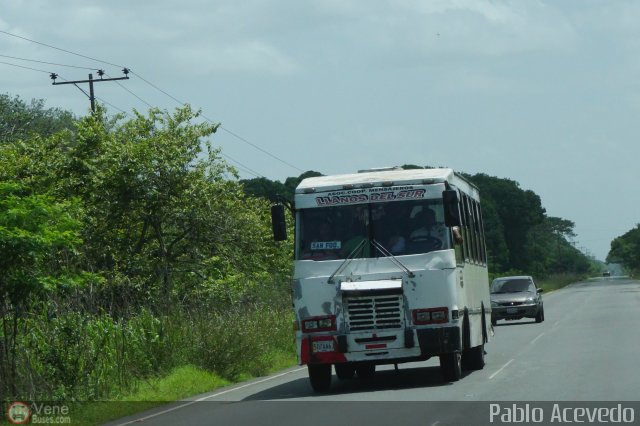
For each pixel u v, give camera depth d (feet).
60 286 109.40
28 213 100.58
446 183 113.91
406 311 110.42
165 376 127.44
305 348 111.96
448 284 110.63
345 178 117.50
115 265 189.88
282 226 114.73
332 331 111.45
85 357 113.80
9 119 392.27
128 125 204.85
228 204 204.64
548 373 116.67
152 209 194.49
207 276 197.98
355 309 111.24
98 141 199.11
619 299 404.98
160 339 135.54
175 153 195.62
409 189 113.50
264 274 210.59
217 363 136.98
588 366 122.93
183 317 145.89
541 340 178.70
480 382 110.93
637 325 212.43
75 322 115.55
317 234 114.01
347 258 112.57
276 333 169.37
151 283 188.65
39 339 110.52
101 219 193.26
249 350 143.02
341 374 131.75
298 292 112.88
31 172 192.85
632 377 108.17
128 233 200.13
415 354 110.01
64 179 193.67
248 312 166.20
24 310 109.91
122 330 129.49
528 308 244.83
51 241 101.45
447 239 111.96
